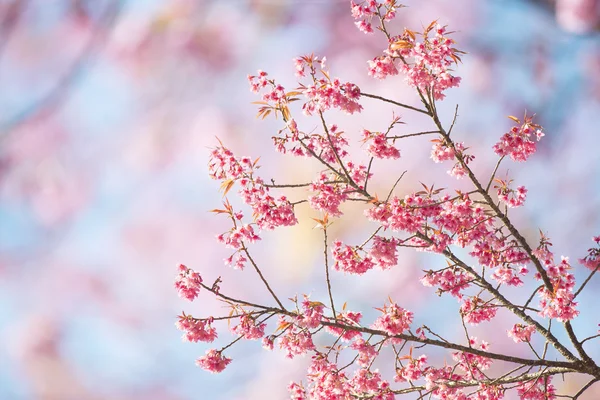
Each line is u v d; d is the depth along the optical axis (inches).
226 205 172.6
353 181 174.6
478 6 371.6
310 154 173.3
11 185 380.2
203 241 386.9
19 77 375.2
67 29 372.5
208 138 374.9
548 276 172.6
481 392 171.0
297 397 177.2
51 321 386.3
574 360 171.3
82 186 385.7
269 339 169.0
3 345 385.1
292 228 375.2
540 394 172.9
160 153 380.8
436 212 170.4
